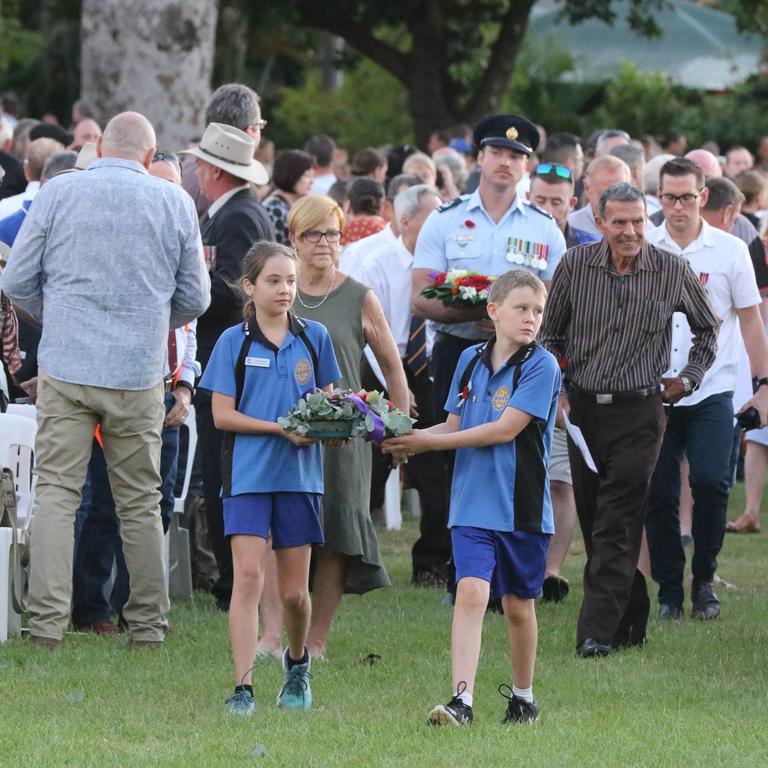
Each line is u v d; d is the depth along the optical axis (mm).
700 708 19484
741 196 29172
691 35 112750
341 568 22141
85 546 23391
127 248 21406
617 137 38781
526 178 35500
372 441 18344
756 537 34812
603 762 16531
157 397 21969
